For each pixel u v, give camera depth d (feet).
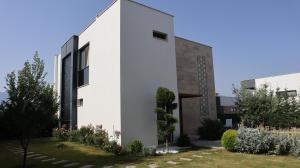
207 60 70.54
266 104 48.85
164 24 52.01
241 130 39.04
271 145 36.40
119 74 43.55
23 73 31.40
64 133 58.95
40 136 64.18
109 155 38.22
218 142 52.08
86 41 58.59
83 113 57.62
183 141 47.32
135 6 47.50
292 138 35.32
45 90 32.37
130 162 32.27
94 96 52.49
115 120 43.68
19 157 38.37
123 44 44.52
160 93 44.06
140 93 45.47
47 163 33.19
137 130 43.88
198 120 65.00
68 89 66.44
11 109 30.25
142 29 47.83
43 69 32.68
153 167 28.91
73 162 33.22
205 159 33.01
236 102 52.70
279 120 48.19
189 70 65.57
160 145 46.78
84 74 59.36
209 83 69.72
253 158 32.76
